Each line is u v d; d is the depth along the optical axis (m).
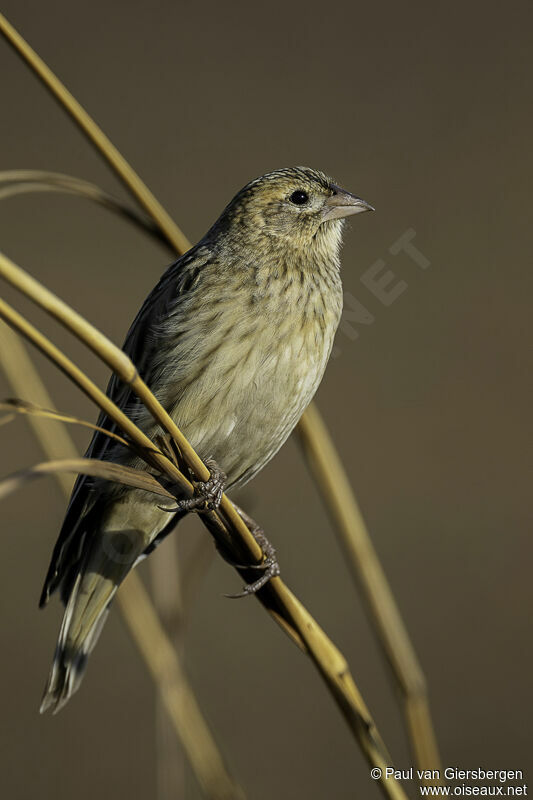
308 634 4.57
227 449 5.54
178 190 15.00
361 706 4.56
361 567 5.23
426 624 10.45
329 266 6.00
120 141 15.77
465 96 16.72
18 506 11.91
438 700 9.73
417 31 18.23
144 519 5.53
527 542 11.39
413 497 11.78
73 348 12.82
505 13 18.67
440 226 14.45
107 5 18.47
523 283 13.78
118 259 14.34
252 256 5.74
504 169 15.27
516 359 13.22
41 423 5.43
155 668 5.17
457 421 12.64
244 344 5.45
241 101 16.59
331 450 5.48
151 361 5.52
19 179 5.05
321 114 16.19
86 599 5.51
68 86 16.59
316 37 18.11
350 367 13.22
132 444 3.92
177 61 17.44
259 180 5.98
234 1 18.98
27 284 3.39
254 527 5.86
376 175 15.11
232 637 10.63
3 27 5.00
